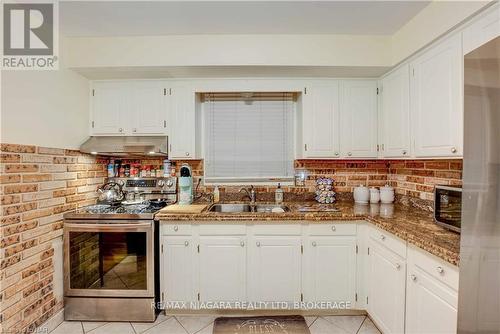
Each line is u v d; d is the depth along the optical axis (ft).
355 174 9.36
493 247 3.02
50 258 6.52
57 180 6.84
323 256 7.03
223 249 7.05
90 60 7.32
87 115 8.23
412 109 6.65
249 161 9.43
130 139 8.25
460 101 5.14
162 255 7.08
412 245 5.08
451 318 4.12
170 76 8.18
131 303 6.98
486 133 3.10
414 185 7.90
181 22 6.64
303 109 8.35
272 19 6.52
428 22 5.83
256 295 7.09
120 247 6.98
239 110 9.46
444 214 5.24
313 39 7.30
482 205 3.16
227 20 6.56
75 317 7.00
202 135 9.46
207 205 8.25
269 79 8.33
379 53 7.31
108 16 6.32
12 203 5.49
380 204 8.59
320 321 6.95
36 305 6.08
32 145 6.05
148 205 8.12
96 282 7.02
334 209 7.63
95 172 8.57
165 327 6.73
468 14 4.76
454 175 6.43
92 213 6.98
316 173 9.40
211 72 7.84
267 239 7.04
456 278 4.04
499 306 2.96
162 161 9.30
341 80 8.30
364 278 7.01
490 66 3.05
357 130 8.29
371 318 6.84
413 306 5.04
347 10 6.11
